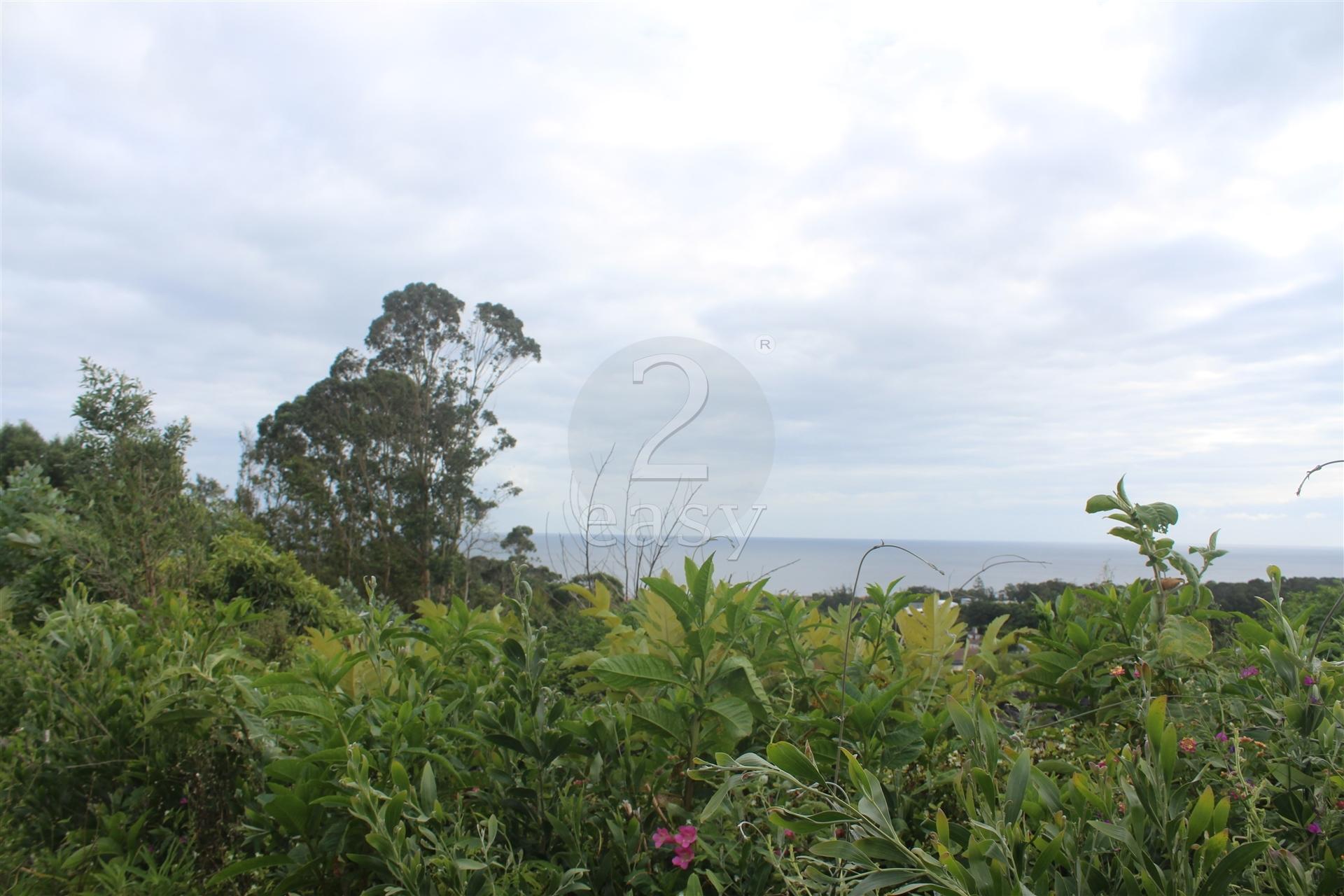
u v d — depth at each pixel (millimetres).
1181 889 973
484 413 31812
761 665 1825
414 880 1270
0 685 2324
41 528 4992
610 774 1600
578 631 3018
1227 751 1368
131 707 2041
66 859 1713
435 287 31781
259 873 1599
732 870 1373
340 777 1478
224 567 7355
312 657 1797
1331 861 1029
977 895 936
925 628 2049
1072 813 1137
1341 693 1388
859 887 947
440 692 1958
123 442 5148
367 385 29766
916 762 1545
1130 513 1921
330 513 28922
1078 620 2092
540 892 1397
